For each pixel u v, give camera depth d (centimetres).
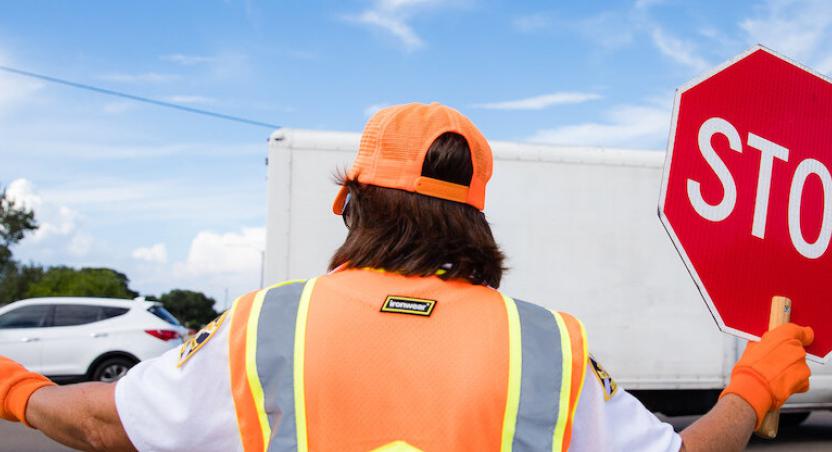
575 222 679
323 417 91
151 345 1002
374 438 90
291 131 643
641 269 688
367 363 93
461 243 103
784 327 128
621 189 692
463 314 98
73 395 103
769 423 119
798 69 146
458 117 109
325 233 636
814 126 145
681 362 687
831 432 865
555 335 98
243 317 98
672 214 137
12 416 108
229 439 95
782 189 143
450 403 91
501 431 91
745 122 142
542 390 94
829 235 143
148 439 97
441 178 105
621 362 676
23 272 5644
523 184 674
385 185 105
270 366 94
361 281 101
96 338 991
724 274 138
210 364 96
